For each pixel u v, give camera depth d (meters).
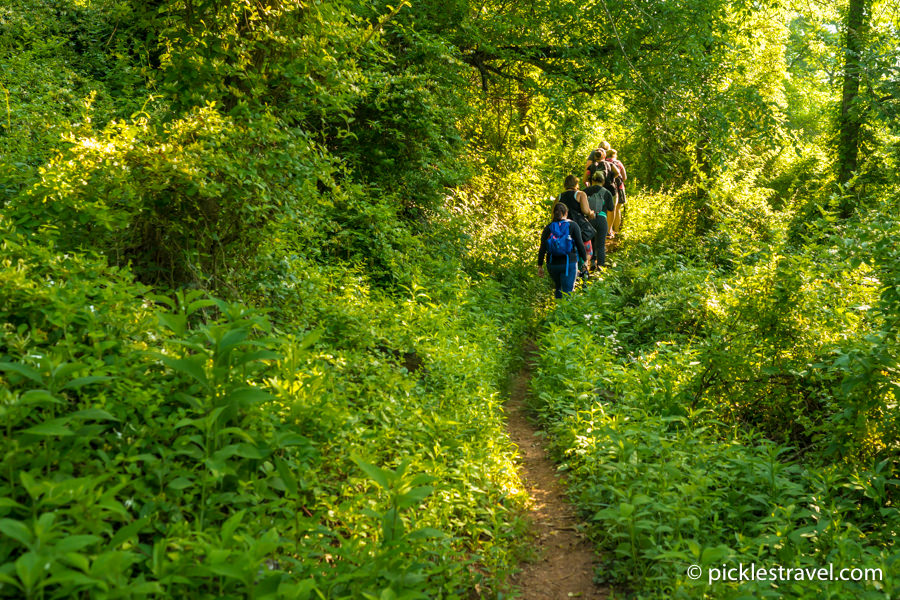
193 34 6.31
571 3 12.42
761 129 13.14
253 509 3.20
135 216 4.89
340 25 6.65
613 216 15.51
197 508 3.18
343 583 2.97
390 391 5.25
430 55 10.85
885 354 4.77
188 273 5.16
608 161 15.30
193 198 4.96
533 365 8.09
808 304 5.98
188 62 6.12
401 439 4.61
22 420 2.95
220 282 5.38
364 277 7.95
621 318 9.77
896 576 3.38
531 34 13.00
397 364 6.10
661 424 5.24
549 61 13.48
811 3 15.14
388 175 10.27
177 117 6.16
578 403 6.07
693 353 6.64
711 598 3.29
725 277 9.20
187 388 3.62
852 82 13.77
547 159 20.75
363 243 8.97
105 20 12.38
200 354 3.46
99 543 2.53
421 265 9.73
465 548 3.93
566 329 8.17
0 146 6.07
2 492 2.57
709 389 6.19
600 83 13.66
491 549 3.80
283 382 4.07
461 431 5.16
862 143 13.46
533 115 15.80
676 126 13.13
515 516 4.36
